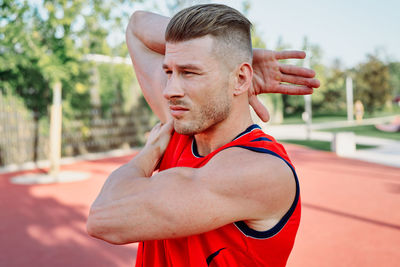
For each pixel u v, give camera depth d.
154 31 1.30
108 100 14.37
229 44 0.91
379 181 8.08
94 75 13.77
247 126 1.02
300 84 1.17
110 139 14.65
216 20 0.90
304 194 6.94
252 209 0.85
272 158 0.89
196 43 0.89
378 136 18.67
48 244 4.48
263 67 1.18
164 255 1.06
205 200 0.84
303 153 13.34
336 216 5.45
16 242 4.57
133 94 15.63
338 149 12.75
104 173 9.98
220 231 0.90
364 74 34.38
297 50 1.16
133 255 4.12
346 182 8.04
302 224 5.10
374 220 5.22
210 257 0.91
